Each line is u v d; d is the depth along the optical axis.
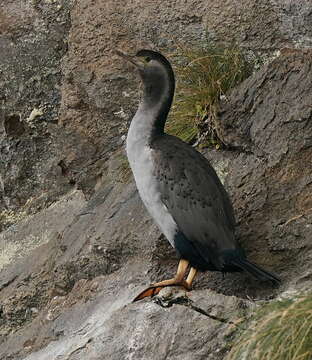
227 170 11.94
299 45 13.05
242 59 12.98
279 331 9.02
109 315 10.91
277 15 13.09
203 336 9.61
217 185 10.71
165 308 9.98
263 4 13.10
